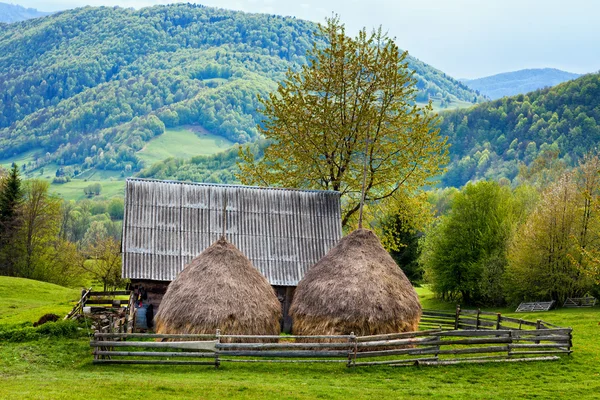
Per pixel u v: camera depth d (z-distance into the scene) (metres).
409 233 81.69
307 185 48.75
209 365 25.86
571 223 65.25
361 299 28.45
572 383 25.09
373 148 45.81
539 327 31.98
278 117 48.38
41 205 89.44
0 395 18.95
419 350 27.19
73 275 90.75
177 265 34.72
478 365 27.47
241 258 30.42
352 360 26.39
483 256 77.19
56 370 24.53
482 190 80.25
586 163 67.81
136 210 36.03
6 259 84.94
